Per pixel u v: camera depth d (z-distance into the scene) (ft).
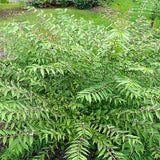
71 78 8.59
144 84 7.75
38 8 34.22
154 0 15.11
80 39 8.52
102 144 6.42
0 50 19.74
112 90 7.06
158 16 15.81
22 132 6.30
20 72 7.91
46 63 8.50
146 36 8.58
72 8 33.37
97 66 7.71
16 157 8.01
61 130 7.08
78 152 5.99
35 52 8.18
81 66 7.63
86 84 8.17
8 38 8.22
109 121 7.64
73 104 7.86
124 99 7.50
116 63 7.52
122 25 9.59
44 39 8.21
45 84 8.40
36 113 6.86
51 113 7.81
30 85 8.29
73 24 8.29
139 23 8.83
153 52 7.99
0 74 8.09
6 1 37.04
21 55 8.46
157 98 6.70
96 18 27.20
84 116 7.74
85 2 31.58
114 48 7.02
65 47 8.14
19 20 27.17
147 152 7.64
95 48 8.34
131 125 7.06
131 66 7.38
